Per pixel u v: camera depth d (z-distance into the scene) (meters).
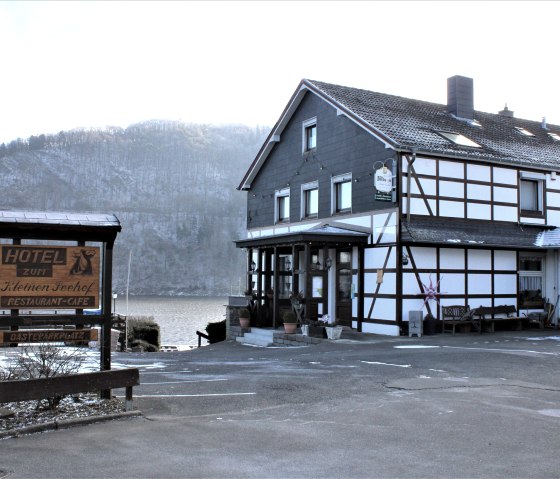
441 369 12.65
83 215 9.03
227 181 169.12
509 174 22.64
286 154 26.62
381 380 11.36
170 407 9.11
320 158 24.27
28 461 6.36
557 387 10.56
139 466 6.21
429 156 20.75
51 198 153.75
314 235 20.56
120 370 8.45
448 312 20.77
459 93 26.03
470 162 21.64
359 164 22.05
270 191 27.75
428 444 7.03
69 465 6.24
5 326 8.46
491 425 7.87
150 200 160.50
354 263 22.19
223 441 7.17
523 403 9.21
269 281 24.88
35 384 7.75
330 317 23.09
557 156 25.02
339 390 10.43
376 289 21.03
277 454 6.65
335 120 23.45
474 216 21.61
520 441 7.12
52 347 9.12
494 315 21.89
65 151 171.50
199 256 145.88
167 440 7.20
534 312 22.88
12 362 11.97
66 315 8.77
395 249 20.20
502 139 24.91
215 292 136.38
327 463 6.32
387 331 20.50
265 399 9.73
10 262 8.59
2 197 148.50
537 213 23.33
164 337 48.69
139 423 8.02
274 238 22.05
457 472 6.03
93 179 164.25
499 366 12.96
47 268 8.77
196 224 152.38
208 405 9.27
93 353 17.27
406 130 21.83
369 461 6.39
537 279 23.22
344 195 23.03
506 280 22.33
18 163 163.12
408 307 20.20
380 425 7.92
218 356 17.33
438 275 20.81
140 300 116.31
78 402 8.94
